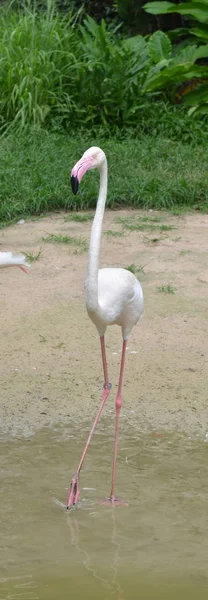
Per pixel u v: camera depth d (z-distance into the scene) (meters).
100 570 3.58
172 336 6.00
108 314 4.21
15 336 5.98
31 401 5.19
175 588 3.44
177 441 4.80
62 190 8.69
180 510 4.09
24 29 11.79
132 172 9.16
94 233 4.16
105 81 11.23
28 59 11.31
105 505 4.14
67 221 8.26
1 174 8.86
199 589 3.45
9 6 12.90
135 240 7.73
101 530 3.91
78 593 3.41
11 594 3.39
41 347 5.84
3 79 11.08
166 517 4.03
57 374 5.50
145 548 3.76
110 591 3.41
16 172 8.95
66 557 3.69
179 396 5.25
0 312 6.32
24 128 10.58
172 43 14.27
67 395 5.27
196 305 6.46
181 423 4.98
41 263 7.23
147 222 8.20
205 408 5.13
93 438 4.82
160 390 5.32
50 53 11.45
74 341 5.93
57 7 14.01
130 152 9.84
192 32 12.27
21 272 7.09
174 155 9.95
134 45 12.41
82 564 3.63
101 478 4.41
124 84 11.34
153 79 11.55
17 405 5.14
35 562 3.65
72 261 7.28
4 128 10.80
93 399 5.23
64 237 7.69
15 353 5.75
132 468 4.51
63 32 12.09
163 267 7.14
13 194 8.54
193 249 7.53
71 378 5.46
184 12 12.06
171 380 5.44
